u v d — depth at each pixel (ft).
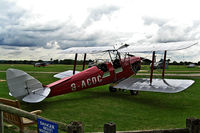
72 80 27.17
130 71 34.71
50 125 8.63
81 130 7.70
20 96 20.44
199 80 54.85
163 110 22.43
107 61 32.01
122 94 33.58
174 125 16.94
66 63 317.42
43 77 62.80
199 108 23.25
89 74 29.14
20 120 12.26
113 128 7.88
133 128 16.20
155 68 120.78
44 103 25.75
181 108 23.38
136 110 22.39
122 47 32.89
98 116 19.80
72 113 20.86
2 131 11.53
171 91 25.00
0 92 33.53
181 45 25.73
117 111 21.88
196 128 8.38
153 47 28.40
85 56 35.94
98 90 37.91
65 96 31.17
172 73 86.89
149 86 28.17
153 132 8.78
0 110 11.09
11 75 19.71
